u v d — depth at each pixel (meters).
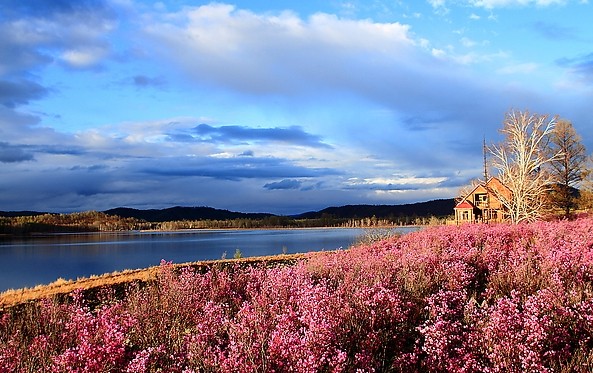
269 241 103.06
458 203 58.56
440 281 10.45
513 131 41.28
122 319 8.20
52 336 7.79
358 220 189.12
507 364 5.75
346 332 6.99
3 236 177.62
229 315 9.04
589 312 7.09
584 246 13.61
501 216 55.06
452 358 6.23
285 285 9.81
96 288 20.53
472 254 13.26
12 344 7.42
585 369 5.75
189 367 6.24
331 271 12.23
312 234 147.50
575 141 48.81
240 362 5.88
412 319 8.07
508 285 9.73
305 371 5.68
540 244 14.57
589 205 48.38
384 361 6.88
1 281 42.38
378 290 8.33
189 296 10.07
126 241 128.75
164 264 13.09
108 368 6.26
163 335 8.07
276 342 6.21
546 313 7.22
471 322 7.30
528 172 41.56
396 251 16.58
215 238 138.50
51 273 48.50
